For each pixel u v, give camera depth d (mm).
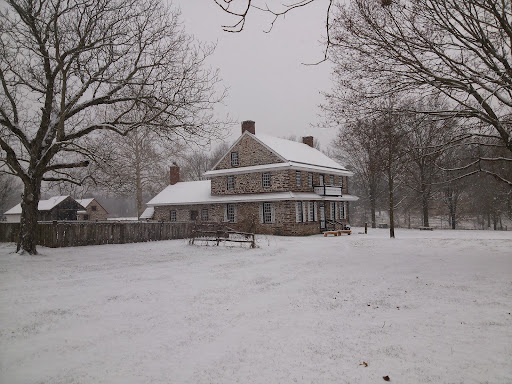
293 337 6414
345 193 43656
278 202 33469
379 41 11633
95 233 24188
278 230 33375
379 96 12531
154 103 17422
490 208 43188
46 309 8320
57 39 16891
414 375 4816
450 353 5477
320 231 36875
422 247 18875
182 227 30438
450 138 12852
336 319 7387
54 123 18172
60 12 16531
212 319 7574
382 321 7156
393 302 8539
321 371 5043
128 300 9141
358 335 6410
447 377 4723
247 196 35438
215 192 38656
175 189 44781
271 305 8586
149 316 7816
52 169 18531
